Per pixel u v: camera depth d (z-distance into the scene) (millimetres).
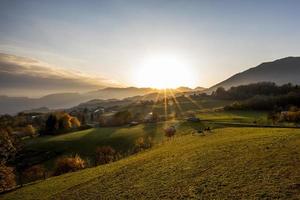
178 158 55188
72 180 61625
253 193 31297
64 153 125250
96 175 60219
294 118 115062
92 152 120000
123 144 121125
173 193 37375
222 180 37438
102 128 168375
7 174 84938
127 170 56094
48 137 159375
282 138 52125
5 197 59344
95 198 43594
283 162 38031
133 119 191875
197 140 74125
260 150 46125
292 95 170875
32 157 125438
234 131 79562
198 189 36500
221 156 48406
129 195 40938
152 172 50062
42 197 52375
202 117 154750
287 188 30484
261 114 153500
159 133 127250
